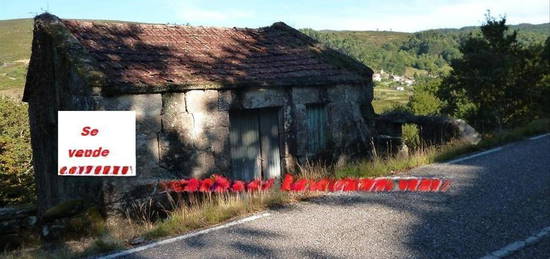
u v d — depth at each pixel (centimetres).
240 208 631
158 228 579
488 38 2016
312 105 1106
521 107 1928
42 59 1006
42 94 1045
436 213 554
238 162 994
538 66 1875
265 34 1306
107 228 739
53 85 964
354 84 1177
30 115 1159
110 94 795
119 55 910
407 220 536
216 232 546
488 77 1889
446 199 612
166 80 865
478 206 567
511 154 879
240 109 976
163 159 857
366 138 1190
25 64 13825
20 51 15762
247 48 1167
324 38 18888
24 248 689
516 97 1931
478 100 2012
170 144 866
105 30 1008
